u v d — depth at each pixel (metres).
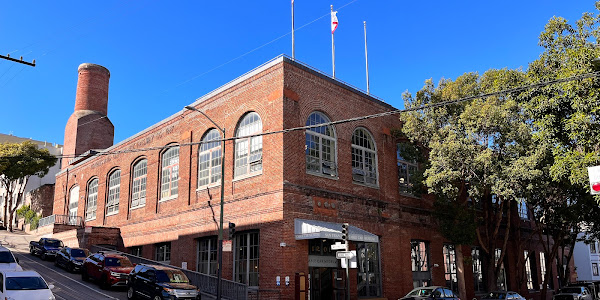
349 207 25.38
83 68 54.47
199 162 28.73
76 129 51.00
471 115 22.97
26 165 49.09
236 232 24.75
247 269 23.77
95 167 40.84
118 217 35.81
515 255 36.03
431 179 23.42
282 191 22.31
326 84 26.11
